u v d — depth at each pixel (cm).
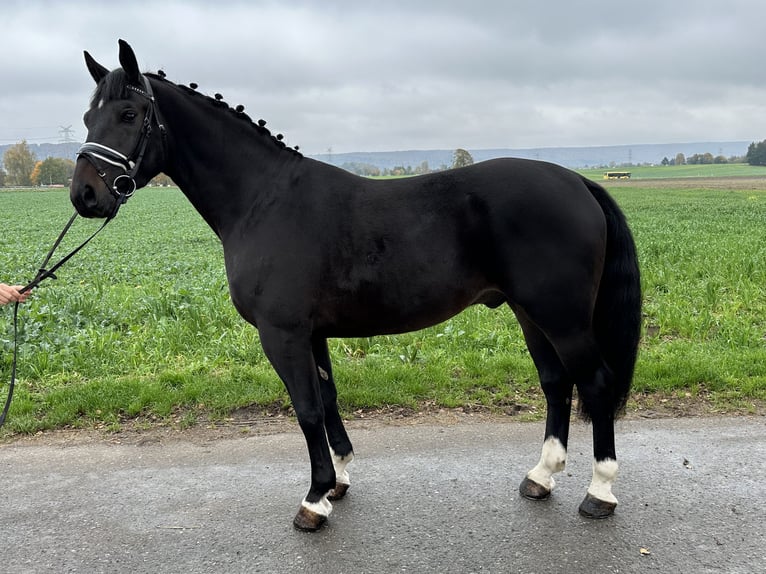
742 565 275
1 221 3362
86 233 2516
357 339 640
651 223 2302
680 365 521
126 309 800
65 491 353
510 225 299
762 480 349
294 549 294
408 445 408
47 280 1141
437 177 317
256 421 457
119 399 481
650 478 355
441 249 305
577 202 304
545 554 287
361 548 294
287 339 310
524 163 315
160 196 6944
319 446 314
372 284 307
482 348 616
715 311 761
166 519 322
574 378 313
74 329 698
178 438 429
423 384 508
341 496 341
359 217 309
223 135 327
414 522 316
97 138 304
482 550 291
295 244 308
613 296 319
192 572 278
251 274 312
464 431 430
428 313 315
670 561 279
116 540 304
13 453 407
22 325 655
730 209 3281
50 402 482
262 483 360
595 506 316
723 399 473
